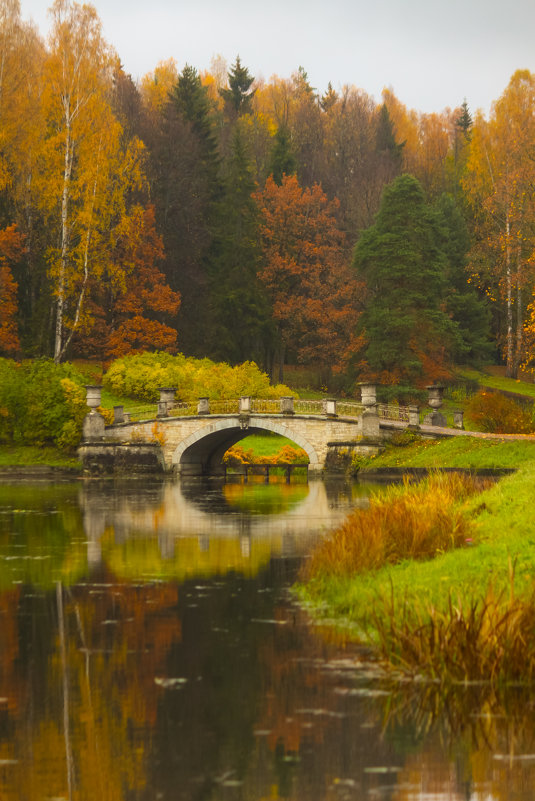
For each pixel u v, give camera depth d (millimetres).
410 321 74125
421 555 18484
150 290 84125
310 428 56062
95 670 12844
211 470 62156
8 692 11969
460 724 10656
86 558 22156
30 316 77938
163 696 11727
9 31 71250
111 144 70438
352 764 9625
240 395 65875
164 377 70375
